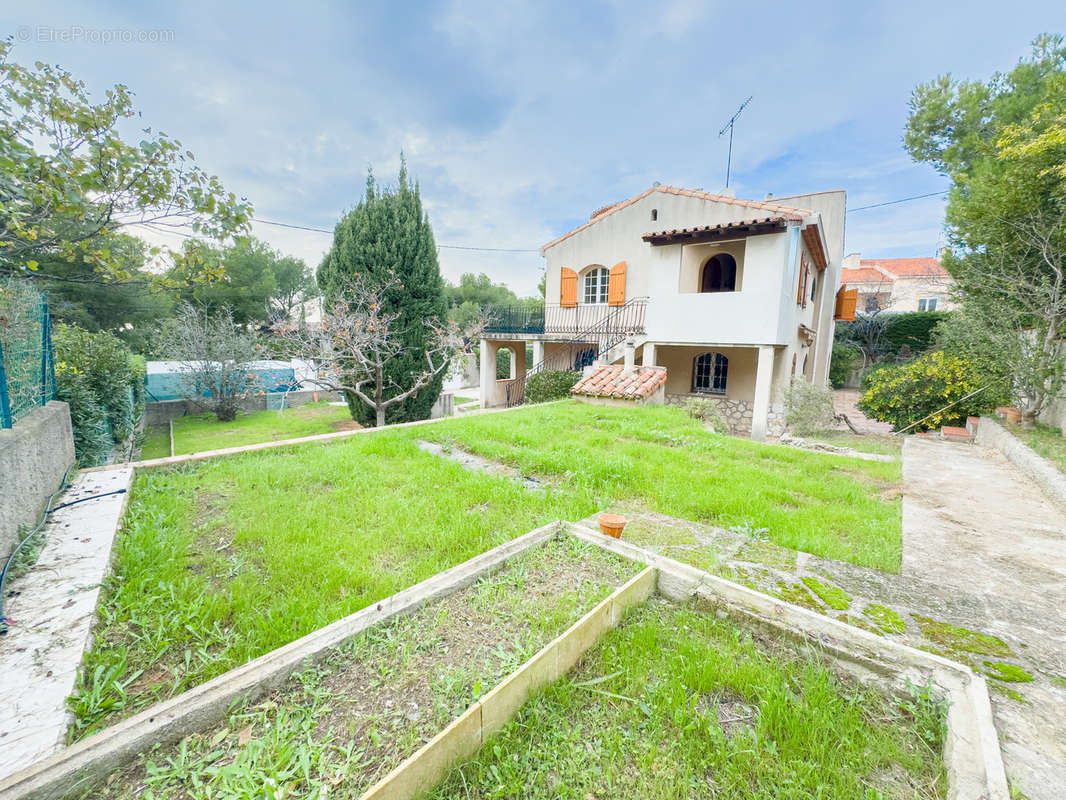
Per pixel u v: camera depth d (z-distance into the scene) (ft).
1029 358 24.54
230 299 79.15
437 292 42.70
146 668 6.59
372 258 38.60
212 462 16.60
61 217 12.09
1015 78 37.17
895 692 6.61
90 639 6.73
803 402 31.68
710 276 41.19
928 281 79.66
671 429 24.18
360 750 5.16
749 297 32.48
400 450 18.43
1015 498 15.62
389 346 38.42
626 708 6.28
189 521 11.59
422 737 5.39
